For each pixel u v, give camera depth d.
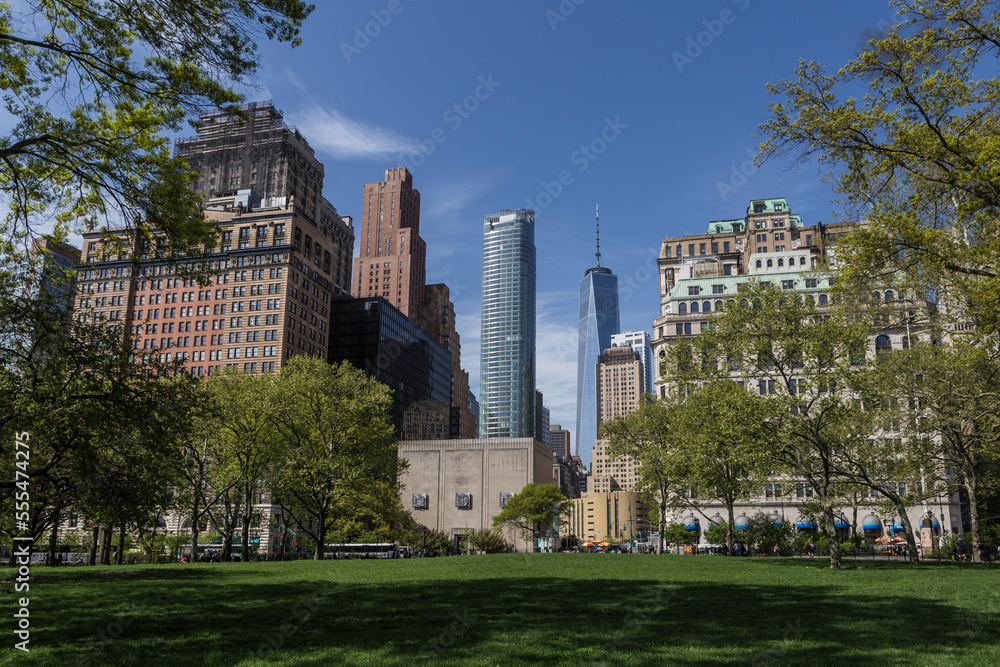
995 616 15.77
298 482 58.81
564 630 14.02
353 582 25.81
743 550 74.50
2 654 11.39
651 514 95.12
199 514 58.03
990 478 56.38
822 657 11.29
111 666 10.61
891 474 53.91
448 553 109.31
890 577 28.98
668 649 12.02
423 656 11.44
